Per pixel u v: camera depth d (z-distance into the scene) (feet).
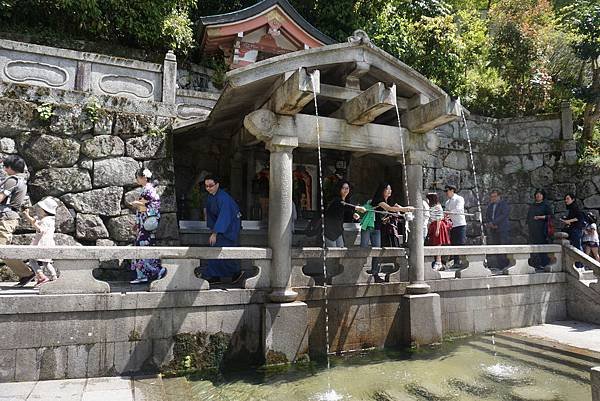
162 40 35.53
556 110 41.73
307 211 29.96
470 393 14.89
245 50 38.04
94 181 22.84
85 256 15.31
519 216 39.32
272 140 18.66
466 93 43.09
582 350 20.06
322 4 43.80
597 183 35.81
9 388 13.53
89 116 23.21
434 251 22.22
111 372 15.31
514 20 43.60
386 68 20.49
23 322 14.40
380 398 14.39
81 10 31.89
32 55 23.35
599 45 36.19
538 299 25.77
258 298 17.98
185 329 16.58
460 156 38.99
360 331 20.04
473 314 23.21
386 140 21.11
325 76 21.66
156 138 24.62
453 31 43.32
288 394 14.62
